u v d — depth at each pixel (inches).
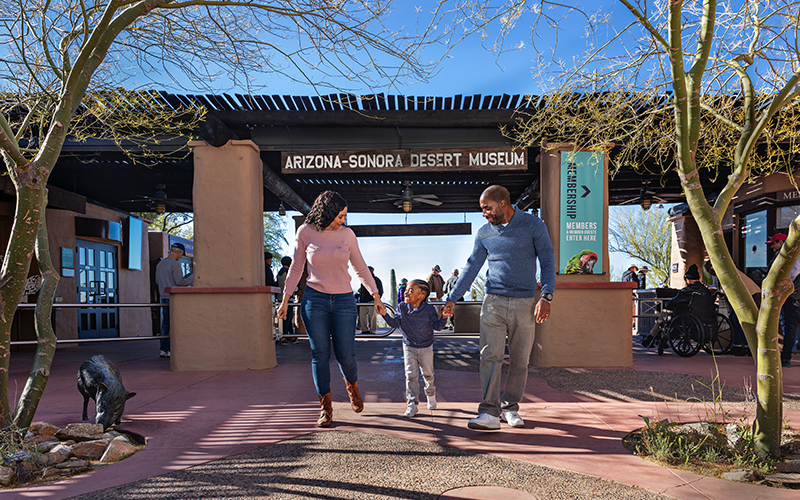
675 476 97.4
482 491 90.1
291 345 373.4
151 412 157.4
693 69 114.6
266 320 254.4
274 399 174.9
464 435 126.7
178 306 248.8
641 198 385.1
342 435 127.3
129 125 227.0
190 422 143.9
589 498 86.7
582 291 248.8
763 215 391.9
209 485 94.7
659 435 114.3
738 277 113.7
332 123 255.3
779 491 89.4
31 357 329.4
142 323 548.7
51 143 122.0
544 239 132.1
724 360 271.6
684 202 510.3
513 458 108.5
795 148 201.5
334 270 137.7
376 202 500.7
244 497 88.8
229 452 115.3
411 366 147.6
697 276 288.2
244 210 256.5
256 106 245.8
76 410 163.6
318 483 94.4
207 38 161.3
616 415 146.9
